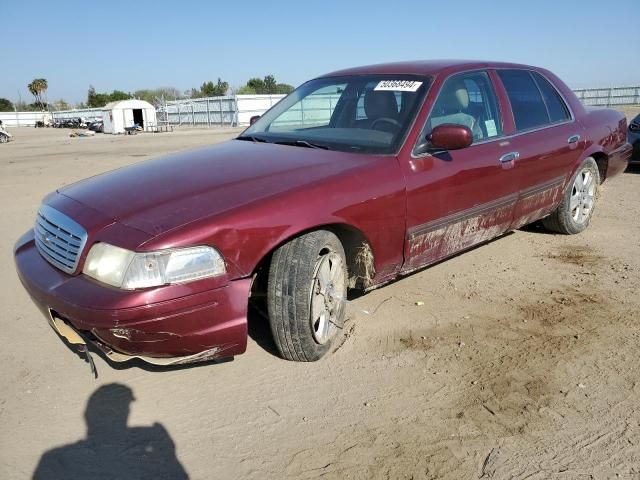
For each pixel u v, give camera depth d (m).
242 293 2.85
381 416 2.87
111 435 2.75
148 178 3.38
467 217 4.11
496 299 4.29
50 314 2.99
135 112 47.09
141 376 3.26
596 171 5.84
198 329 2.76
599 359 3.40
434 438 2.70
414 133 3.73
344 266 3.42
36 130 61.09
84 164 14.94
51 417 2.89
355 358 3.42
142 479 2.46
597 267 4.97
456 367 3.32
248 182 3.17
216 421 2.84
